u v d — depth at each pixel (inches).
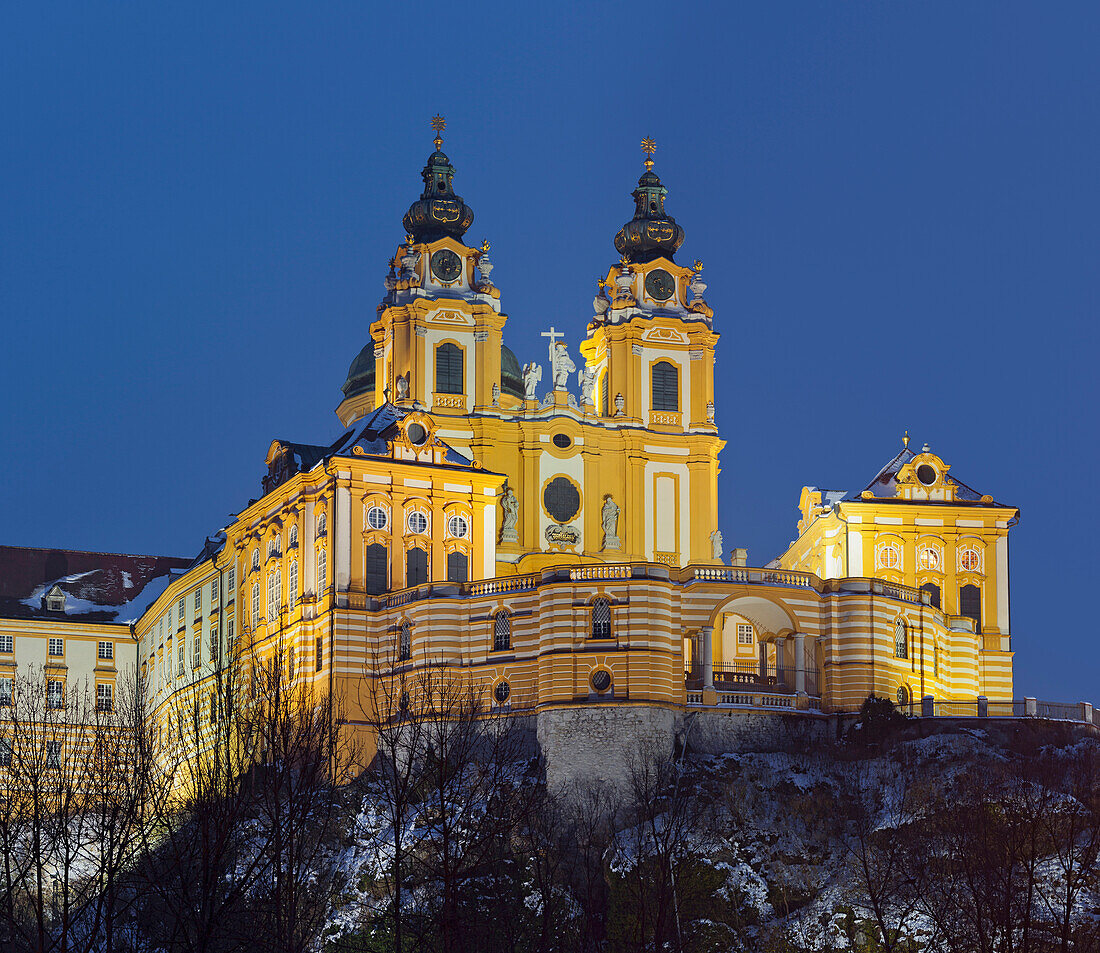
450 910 3191.4
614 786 4446.4
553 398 5866.1
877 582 4820.4
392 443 5251.0
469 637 4800.7
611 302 6156.5
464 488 5295.3
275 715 3535.9
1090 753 4456.2
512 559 5659.5
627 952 3617.1
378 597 5068.9
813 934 3850.9
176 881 3238.2
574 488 5841.5
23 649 6535.4
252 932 3053.6
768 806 4320.9
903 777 4399.6
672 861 3929.6
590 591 4606.3
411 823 3841.0
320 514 5221.5
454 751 3996.1
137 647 6643.7
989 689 5575.8
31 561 6815.9
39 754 3688.5
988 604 5634.8
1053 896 3641.7
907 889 3841.0
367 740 4884.4
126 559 6973.4
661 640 4574.3
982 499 5708.7
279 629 5290.4
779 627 4813.0
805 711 4697.3
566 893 3868.1
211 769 3297.2
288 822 3201.3
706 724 4608.8
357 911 3587.6
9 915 3144.7
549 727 4539.9
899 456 5851.4
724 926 3902.6
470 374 5866.1
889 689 4793.3
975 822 3850.9
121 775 3548.2
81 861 3607.3
